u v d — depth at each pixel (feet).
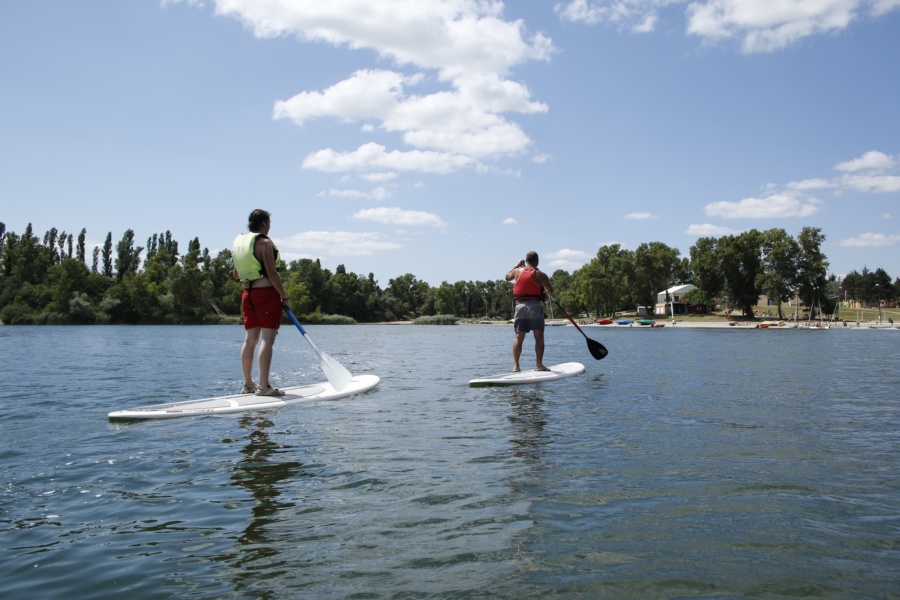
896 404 22.86
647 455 14.53
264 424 18.89
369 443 16.03
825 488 11.82
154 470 13.47
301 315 362.94
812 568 8.18
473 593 7.50
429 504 10.93
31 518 10.49
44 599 7.55
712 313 343.26
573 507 10.70
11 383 30.40
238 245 24.17
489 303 504.02
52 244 387.34
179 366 41.70
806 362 45.68
